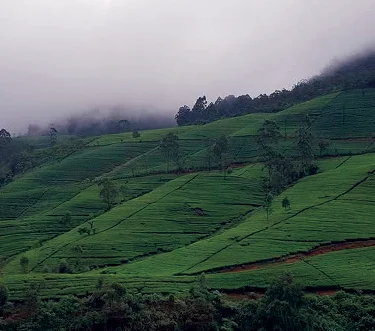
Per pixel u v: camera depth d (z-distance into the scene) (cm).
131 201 15775
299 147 17850
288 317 7531
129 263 11356
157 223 13575
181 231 13112
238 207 14712
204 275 8994
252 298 8519
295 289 7881
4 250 13312
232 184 16538
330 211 12775
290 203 14150
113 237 12706
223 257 10594
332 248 10762
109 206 15912
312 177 16412
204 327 7562
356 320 7950
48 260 11669
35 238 14050
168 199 15325
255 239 11462
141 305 7800
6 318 7619
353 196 13750
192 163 19975
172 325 7512
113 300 7712
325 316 7956
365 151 18800
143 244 12331
